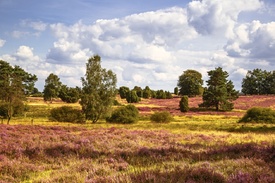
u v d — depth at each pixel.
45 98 126.38
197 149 16.30
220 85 101.75
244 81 187.12
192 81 168.38
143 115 71.06
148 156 13.67
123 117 53.56
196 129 36.09
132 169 10.53
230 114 77.69
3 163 11.68
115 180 7.19
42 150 14.74
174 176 7.22
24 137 21.45
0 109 61.56
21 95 49.00
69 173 9.73
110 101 56.25
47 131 27.75
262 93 182.25
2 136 21.50
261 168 8.38
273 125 41.97
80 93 57.69
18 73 112.06
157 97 156.88
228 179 7.04
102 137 21.83
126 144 17.89
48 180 8.68
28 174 10.62
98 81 56.06
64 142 18.00
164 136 24.91
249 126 39.78
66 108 55.88
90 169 10.08
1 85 47.84
